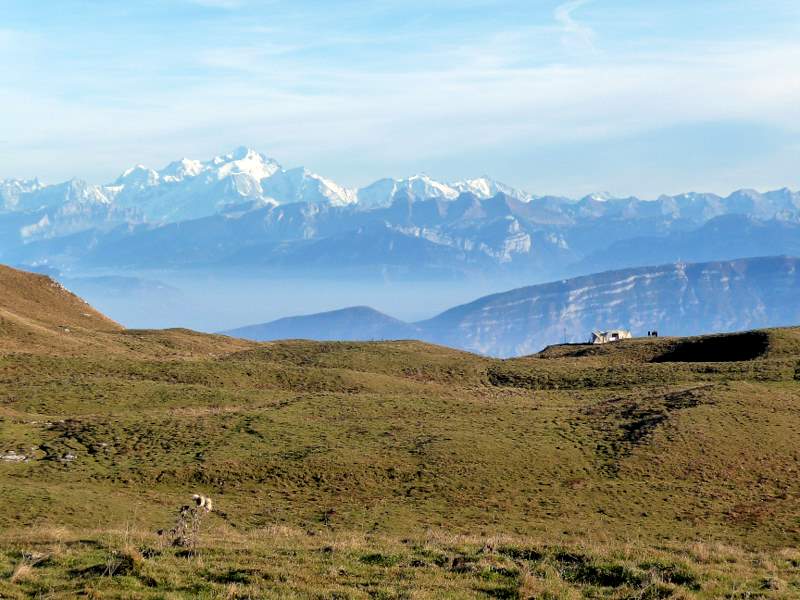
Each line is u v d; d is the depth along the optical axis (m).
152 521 45.28
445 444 66.00
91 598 21.88
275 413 78.62
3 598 21.66
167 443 66.12
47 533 31.14
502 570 25.86
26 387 88.94
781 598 24.00
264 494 54.91
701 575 25.56
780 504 55.06
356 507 52.00
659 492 57.19
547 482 58.84
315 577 24.45
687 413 74.56
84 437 66.62
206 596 22.23
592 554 27.83
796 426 72.69
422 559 26.98
